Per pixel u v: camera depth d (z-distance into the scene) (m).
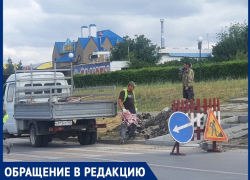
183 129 13.09
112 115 16.56
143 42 82.94
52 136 16.80
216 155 12.81
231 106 23.27
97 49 96.69
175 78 45.78
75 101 16.00
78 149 15.62
